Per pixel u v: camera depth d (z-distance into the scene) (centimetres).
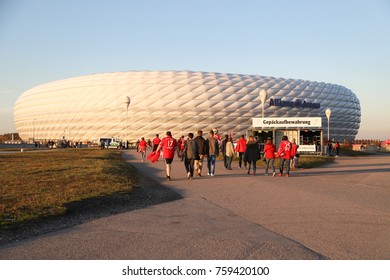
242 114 7481
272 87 7675
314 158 2923
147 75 7819
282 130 3747
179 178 1551
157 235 630
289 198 1027
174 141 1472
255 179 1514
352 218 764
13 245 569
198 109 7412
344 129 8925
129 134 7656
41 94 8919
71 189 1051
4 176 1388
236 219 763
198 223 726
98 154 3388
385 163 2648
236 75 7831
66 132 8288
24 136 9925
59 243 580
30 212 759
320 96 8106
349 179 1518
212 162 1638
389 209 860
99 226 700
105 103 7738
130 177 1425
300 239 603
